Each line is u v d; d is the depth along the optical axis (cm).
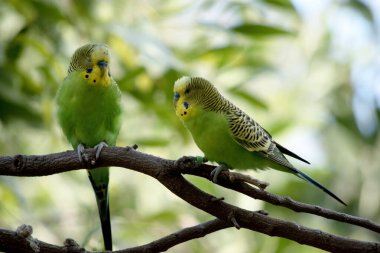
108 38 1123
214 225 678
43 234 1213
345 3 1352
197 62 1167
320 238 639
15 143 1160
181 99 841
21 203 1035
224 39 1209
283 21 1316
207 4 1155
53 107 1108
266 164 897
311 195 1284
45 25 1143
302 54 1415
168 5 1201
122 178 1310
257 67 1235
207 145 855
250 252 1181
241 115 876
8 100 1095
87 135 866
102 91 833
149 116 1204
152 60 1035
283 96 1368
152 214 1172
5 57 1114
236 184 658
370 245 631
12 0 1105
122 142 1134
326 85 1382
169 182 661
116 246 1066
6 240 655
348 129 1345
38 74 1139
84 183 1322
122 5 1172
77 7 1123
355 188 1315
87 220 1072
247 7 1143
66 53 1173
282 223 647
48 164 686
